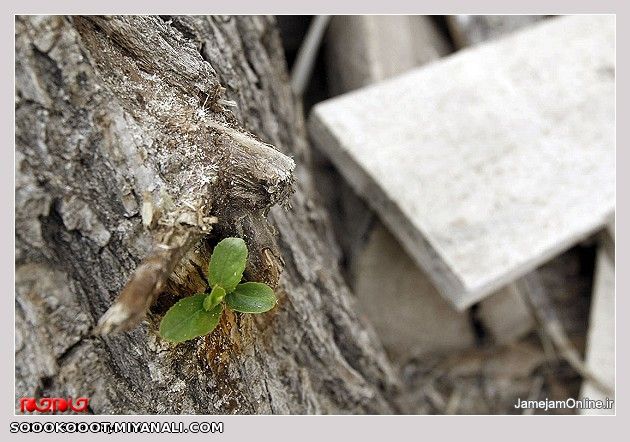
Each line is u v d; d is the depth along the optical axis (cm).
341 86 64
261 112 43
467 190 50
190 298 32
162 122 32
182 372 34
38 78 30
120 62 32
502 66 55
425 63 63
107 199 32
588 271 65
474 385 59
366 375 48
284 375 40
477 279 48
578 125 52
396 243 56
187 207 31
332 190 63
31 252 31
